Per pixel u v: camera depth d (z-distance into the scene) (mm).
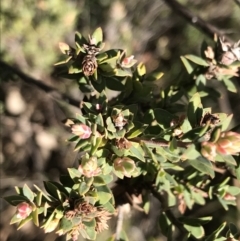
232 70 330
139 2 917
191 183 324
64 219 247
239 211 628
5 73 494
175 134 252
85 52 281
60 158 887
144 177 311
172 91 333
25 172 887
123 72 290
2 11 613
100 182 253
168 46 939
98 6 865
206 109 252
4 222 831
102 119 253
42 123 898
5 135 875
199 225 310
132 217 857
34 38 670
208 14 921
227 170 322
